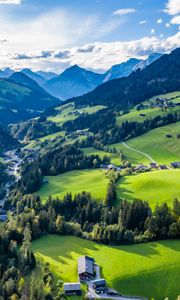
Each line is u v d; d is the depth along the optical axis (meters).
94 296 139.88
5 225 196.50
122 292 143.12
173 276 149.62
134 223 199.38
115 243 182.62
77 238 194.00
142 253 168.62
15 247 169.12
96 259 166.75
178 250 168.50
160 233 182.25
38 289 135.38
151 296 141.38
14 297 133.50
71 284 142.12
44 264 162.88
